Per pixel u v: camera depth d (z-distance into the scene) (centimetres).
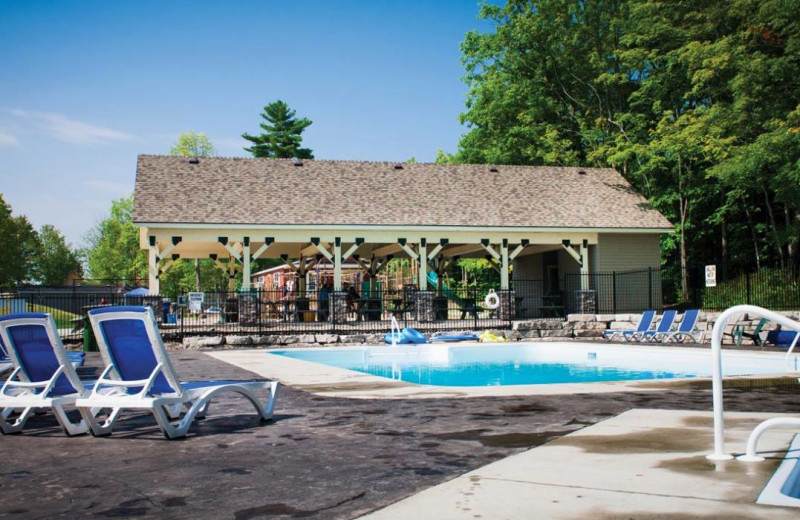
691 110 3266
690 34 3095
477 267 5175
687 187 3350
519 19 4103
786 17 2514
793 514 343
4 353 829
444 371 1602
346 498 402
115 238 7875
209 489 430
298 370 1291
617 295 2988
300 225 2628
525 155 4066
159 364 612
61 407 638
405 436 603
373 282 3559
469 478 442
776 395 836
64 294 2369
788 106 2652
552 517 350
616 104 4131
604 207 3086
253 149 7300
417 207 2881
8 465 511
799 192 2527
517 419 677
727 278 3462
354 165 3238
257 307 2441
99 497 415
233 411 779
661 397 824
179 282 6469
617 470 449
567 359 1895
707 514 346
